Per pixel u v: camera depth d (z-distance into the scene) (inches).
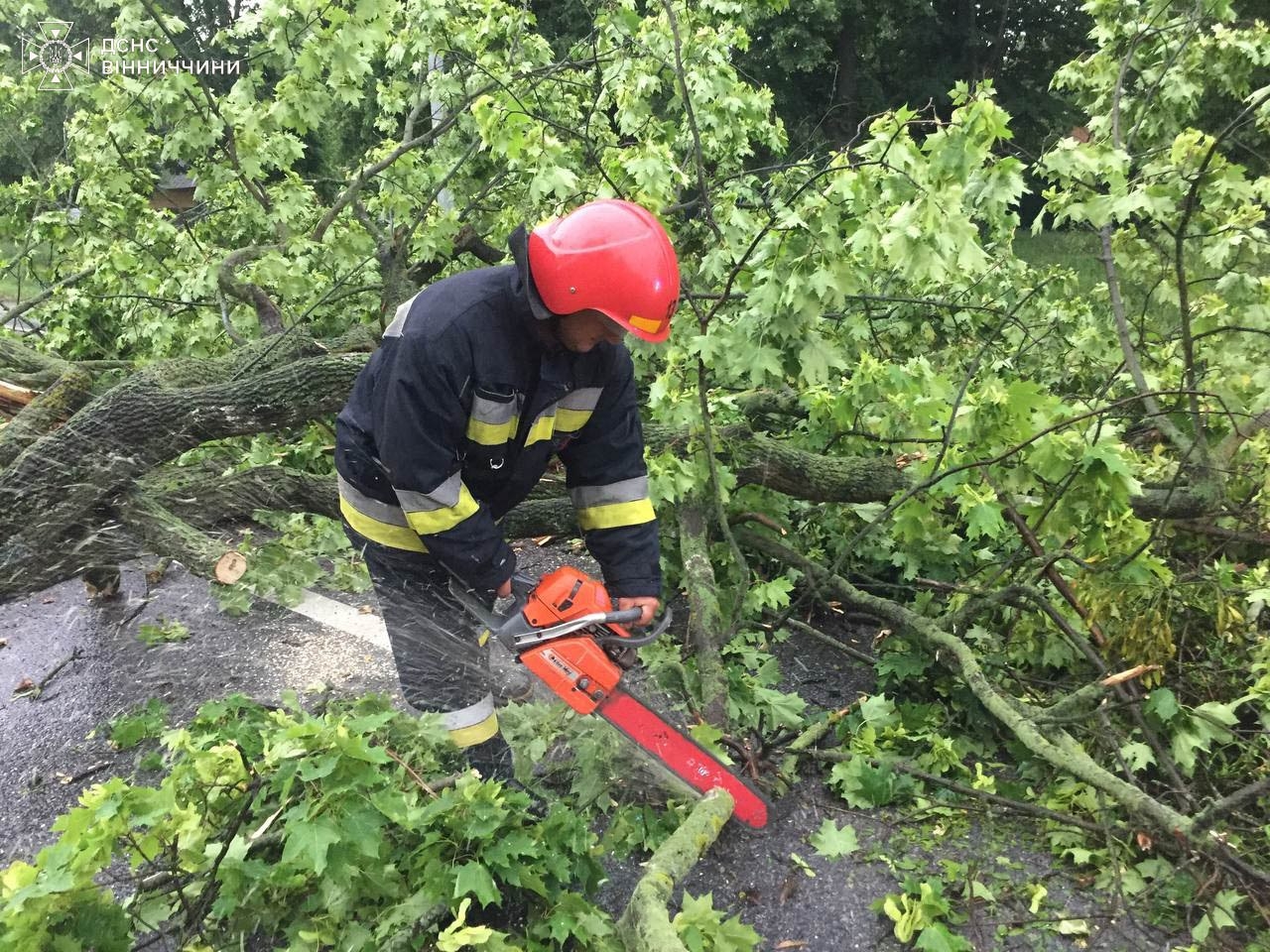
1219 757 87.5
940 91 566.9
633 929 61.7
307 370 101.0
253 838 63.0
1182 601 91.3
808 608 124.2
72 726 98.7
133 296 169.9
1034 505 98.3
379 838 57.9
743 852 79.5
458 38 174.1
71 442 92.0
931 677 104.1
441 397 62.1
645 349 119.6
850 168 93.1
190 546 92.3
